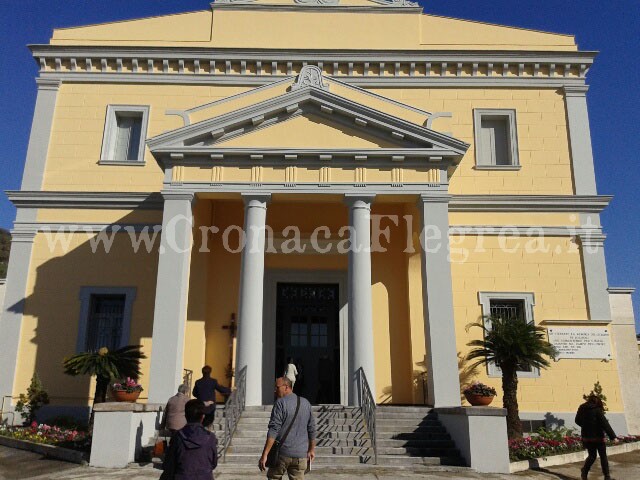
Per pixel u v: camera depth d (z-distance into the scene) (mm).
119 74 21094
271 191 15852
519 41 21734
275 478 7262
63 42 21422
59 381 18156
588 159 20406
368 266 15367
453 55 21156
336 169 16078
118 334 18859
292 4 21969
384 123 16172
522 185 20203
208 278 18984
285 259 19531
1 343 18469
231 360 18422
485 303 19016
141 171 20172
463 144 16000
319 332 19344
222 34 21703
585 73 21344
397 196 16000
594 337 18672
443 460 12094
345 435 13109
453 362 14508
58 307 18859
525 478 11336
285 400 7461
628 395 18375
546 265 19375
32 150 20281
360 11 21969
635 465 13680
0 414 17625
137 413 12430
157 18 21812
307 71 17297
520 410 18031
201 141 16234
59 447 13125
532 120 20859
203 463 5664
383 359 18656
